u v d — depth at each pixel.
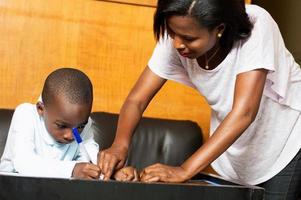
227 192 0.87
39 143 1.23
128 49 2.06
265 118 1.26
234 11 1.03
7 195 0.76
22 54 1.94
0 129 1.68
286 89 1.24
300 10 3.03
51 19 1.97
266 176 1.32
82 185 0.79
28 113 1.23
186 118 2.13
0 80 1.92
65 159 1.26
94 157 1.23
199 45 1.01
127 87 2.06
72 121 1.16
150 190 0.83
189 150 1.90
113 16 2.04
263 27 1.10
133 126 1.23
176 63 1.26
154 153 1.87
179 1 0.96
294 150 1.29
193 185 0.85
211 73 1.18
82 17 2.00
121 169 1.05
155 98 2.09
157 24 1.06
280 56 1.19
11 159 1.18
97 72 2.03
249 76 1.06
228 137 1.01
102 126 1.82
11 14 1.92
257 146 1.29
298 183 1.32
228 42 1.10
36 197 0.77
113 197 0.81
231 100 1.21
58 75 1.18
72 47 2.00
